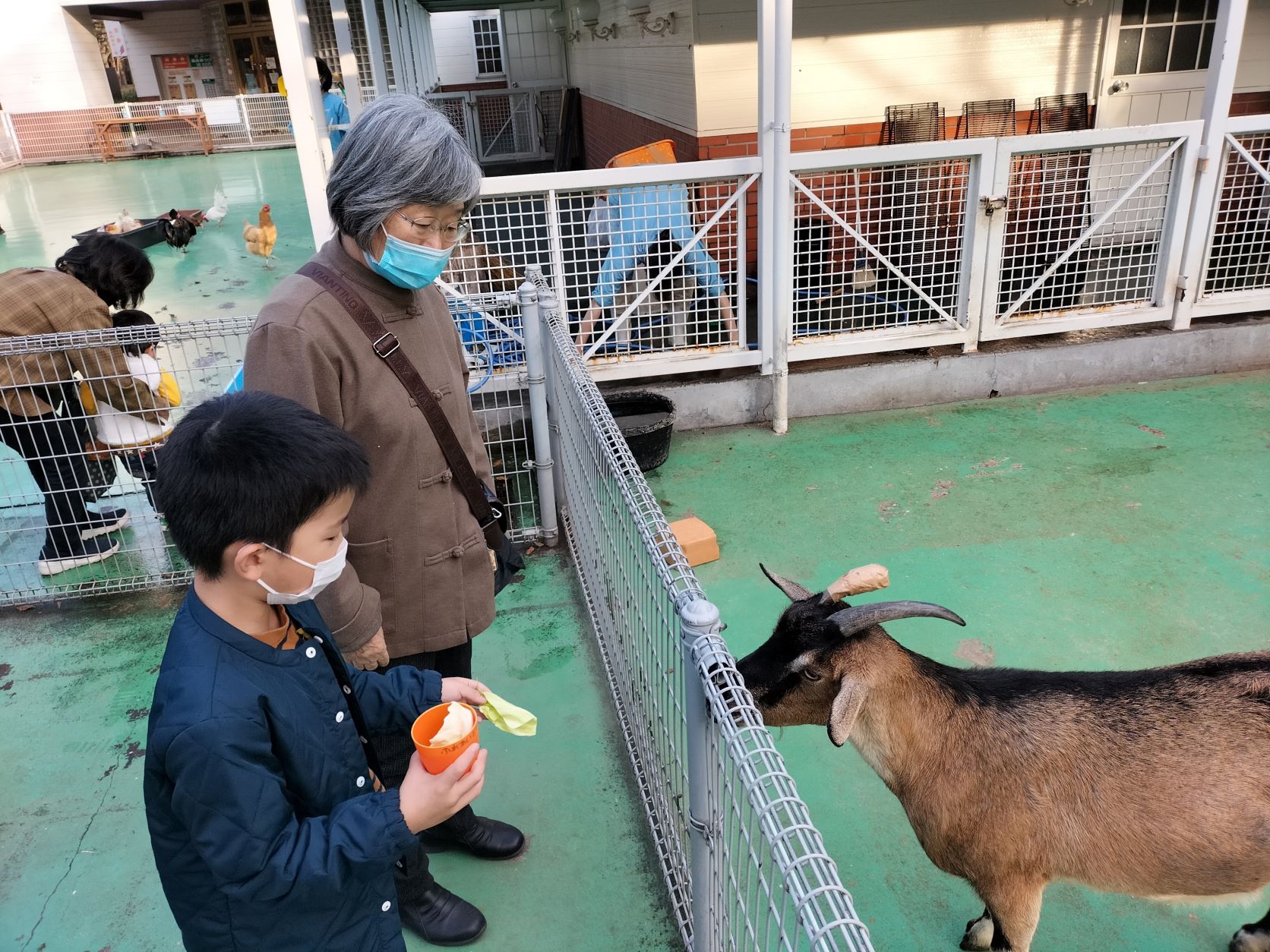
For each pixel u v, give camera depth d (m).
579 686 3.61
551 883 2.76
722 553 4.49
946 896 2.67
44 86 22.59
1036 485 4.95
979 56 7.15
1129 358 6.14
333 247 2.12
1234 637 3.67
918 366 5.97
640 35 8.23
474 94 16.42
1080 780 2.19
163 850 1.44
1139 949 2.51
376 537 2.23
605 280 5.45
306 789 1.49
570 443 3.99
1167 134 5.60
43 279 4.09
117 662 3.93
